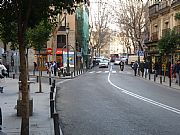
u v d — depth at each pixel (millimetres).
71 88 25203
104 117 12711
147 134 9828
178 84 28359
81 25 70562
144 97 19359
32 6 7246
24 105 7578
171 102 17141
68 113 13633
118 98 18828
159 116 12922
